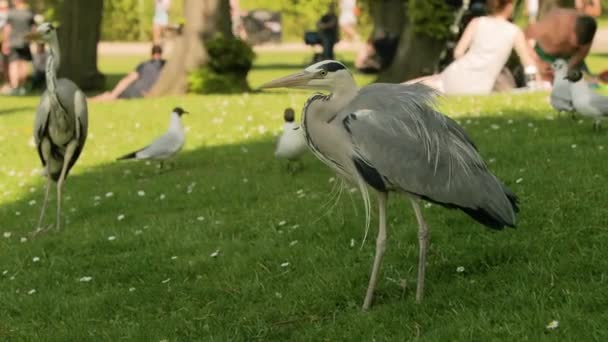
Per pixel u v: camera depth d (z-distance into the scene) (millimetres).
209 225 9680
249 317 7129
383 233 6758
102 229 10062
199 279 8156
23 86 28328
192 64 24266
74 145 10734
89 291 8352
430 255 7812
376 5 31688
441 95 6633
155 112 19406
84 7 28266
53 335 7242
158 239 9477
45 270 9000
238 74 24484
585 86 11289
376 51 30562
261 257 8383
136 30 57188
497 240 7801
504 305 6379
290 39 57062
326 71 6539
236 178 11766
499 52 18062
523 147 10992
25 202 12328
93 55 28734
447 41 23641
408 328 6340
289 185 10961
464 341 5855
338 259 8078
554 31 17797
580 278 6734
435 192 6461
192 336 6938
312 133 6566
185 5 24484
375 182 6445
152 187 12016
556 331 5781
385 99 6516
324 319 6973
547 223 8016
